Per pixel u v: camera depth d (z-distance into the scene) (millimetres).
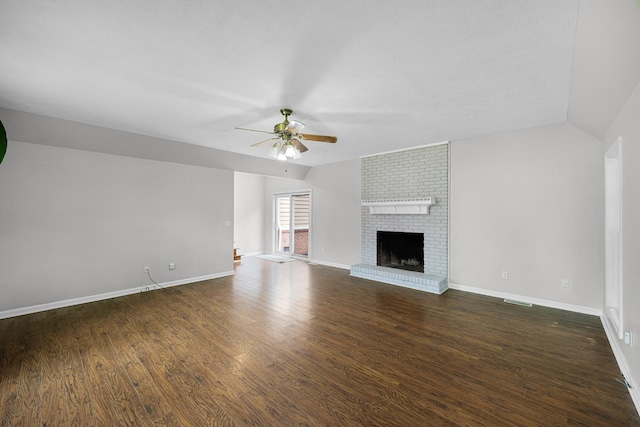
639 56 1546
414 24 1667
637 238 1904
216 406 1857
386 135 4109
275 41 1841
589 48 1776
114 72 2238
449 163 4516
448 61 2082
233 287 4707
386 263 5645
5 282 3377
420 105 2922
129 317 3383
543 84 2445
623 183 2207
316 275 5543
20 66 2137
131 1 1468
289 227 7812
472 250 4309
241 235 7914
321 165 6594
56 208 3717
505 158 3973
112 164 4184
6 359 2430
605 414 1766
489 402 1888
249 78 2338
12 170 3416
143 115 3195
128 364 2354
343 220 6172
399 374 2211
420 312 3527
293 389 2031
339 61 2082
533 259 3785
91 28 1692
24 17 1580
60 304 3734
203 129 3719
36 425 1692
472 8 1528
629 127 2053
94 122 3426
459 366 2320
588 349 2582
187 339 2805
